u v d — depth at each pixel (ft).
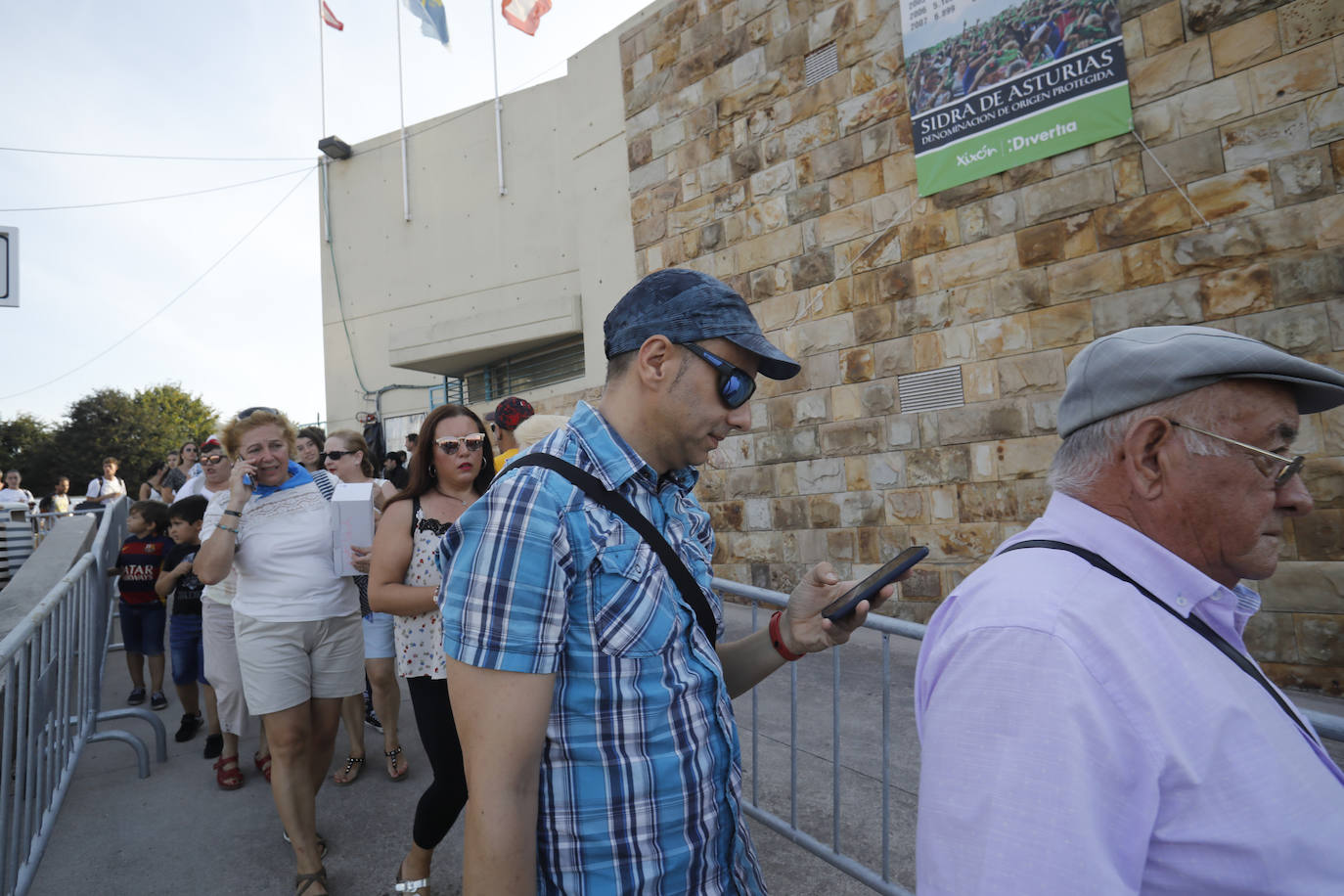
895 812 10.10
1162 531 3.11
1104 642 2.61
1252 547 3.02
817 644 4.45
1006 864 2.38
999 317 18.20
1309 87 14.14
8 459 141.38
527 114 43.42
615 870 3.16
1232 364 2.90
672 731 3.31
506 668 3.00
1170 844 2.52
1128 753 2.48
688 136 25.21
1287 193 14.38
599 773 3.18
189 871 9.42
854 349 20.93
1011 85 17.74
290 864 9.54
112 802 11.44
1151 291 15.97
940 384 19.22
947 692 2.78
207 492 16.72
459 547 3.27
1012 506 17.99
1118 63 16.24
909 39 19.53
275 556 9.06
